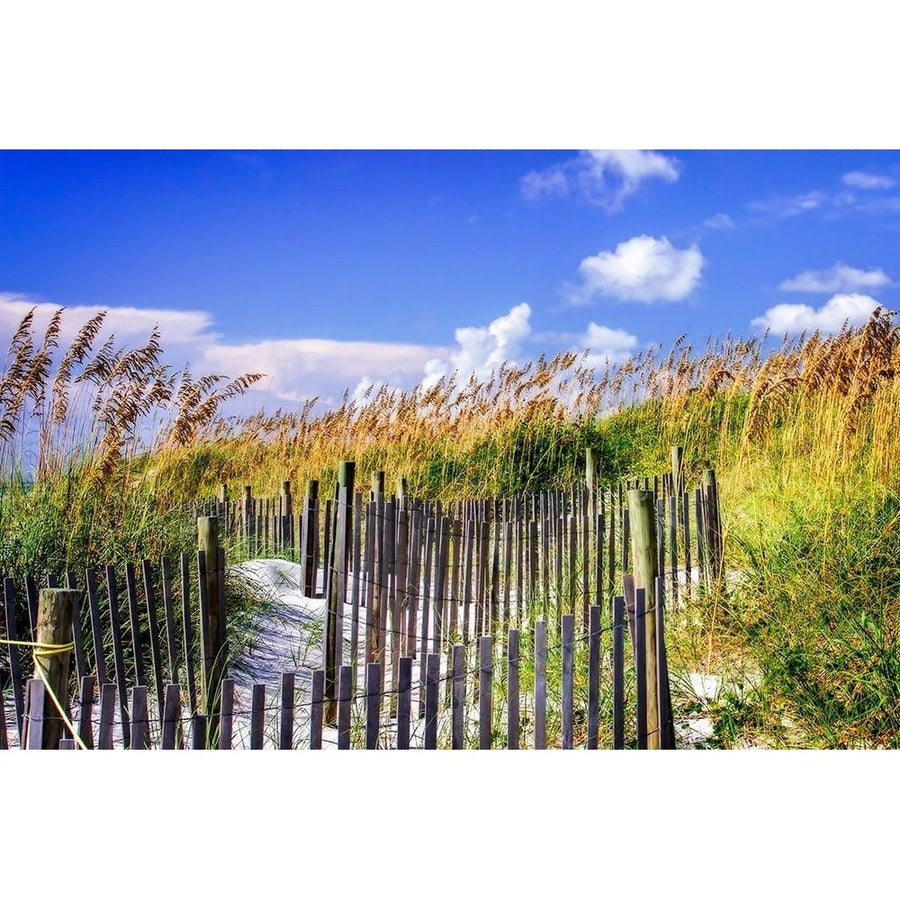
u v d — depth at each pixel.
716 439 10.37
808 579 4.96
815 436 7.20
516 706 3.54
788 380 8.04
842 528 5.43
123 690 3.91
